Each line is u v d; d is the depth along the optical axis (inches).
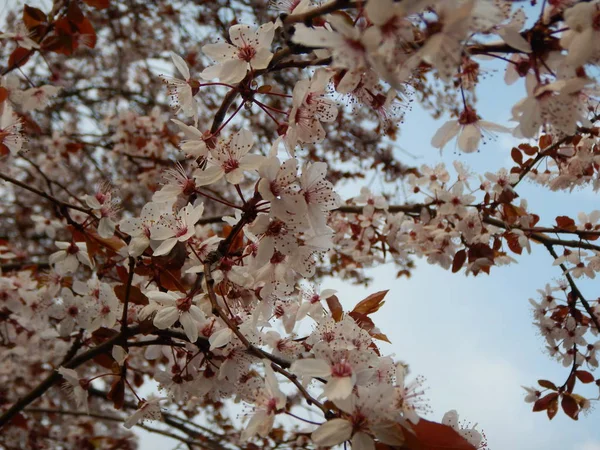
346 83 7.0
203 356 9.0
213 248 9.3
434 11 5.6
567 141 11.9
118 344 9.3
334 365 6.6
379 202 15.7
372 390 6.2
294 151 7.8
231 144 7.9
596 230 13.3
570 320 13.2
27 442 18.5
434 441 6.0
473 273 13.2
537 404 12.6
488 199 13.4
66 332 11.4
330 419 6.3
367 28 5.9
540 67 6.2
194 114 8.5
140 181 20.9
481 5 5.5
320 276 22.4
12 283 12.8
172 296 8.6
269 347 8.7
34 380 18.3
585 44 5.7
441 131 7.6
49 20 10.8
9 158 20.1
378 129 10.0
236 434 17.0
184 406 18.4
